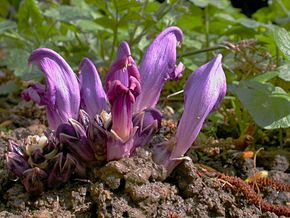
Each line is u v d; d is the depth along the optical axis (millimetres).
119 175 236
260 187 268
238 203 253
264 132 326
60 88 249
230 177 262
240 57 373
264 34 396
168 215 235
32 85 252
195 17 464
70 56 436
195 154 301
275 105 277
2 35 448
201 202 244
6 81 463
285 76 292
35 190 242
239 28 412
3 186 255
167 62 259
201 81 242
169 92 398
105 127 240
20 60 390
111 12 396
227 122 350
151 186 238
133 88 234
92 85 257
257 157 300
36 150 241
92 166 248
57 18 418
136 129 237
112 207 233
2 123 352
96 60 442
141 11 376
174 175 253
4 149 285
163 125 322
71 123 241
